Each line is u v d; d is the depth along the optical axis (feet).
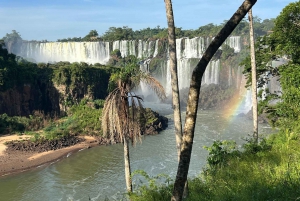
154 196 42.27
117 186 96.63
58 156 131.03
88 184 99.45
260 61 82.02
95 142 152.15
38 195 92.58
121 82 57.62
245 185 33.01
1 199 90.27
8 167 117.39
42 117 208.44
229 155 49.03
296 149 44.55
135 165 114.62
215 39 21.42
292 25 75.66
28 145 144.25
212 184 37.42
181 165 22.58
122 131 58.70
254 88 67.92
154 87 58.13
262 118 173.88
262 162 41.68
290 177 32.14
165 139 153.07
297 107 60.08
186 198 35.12
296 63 74.90
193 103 22.33
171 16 37.09
